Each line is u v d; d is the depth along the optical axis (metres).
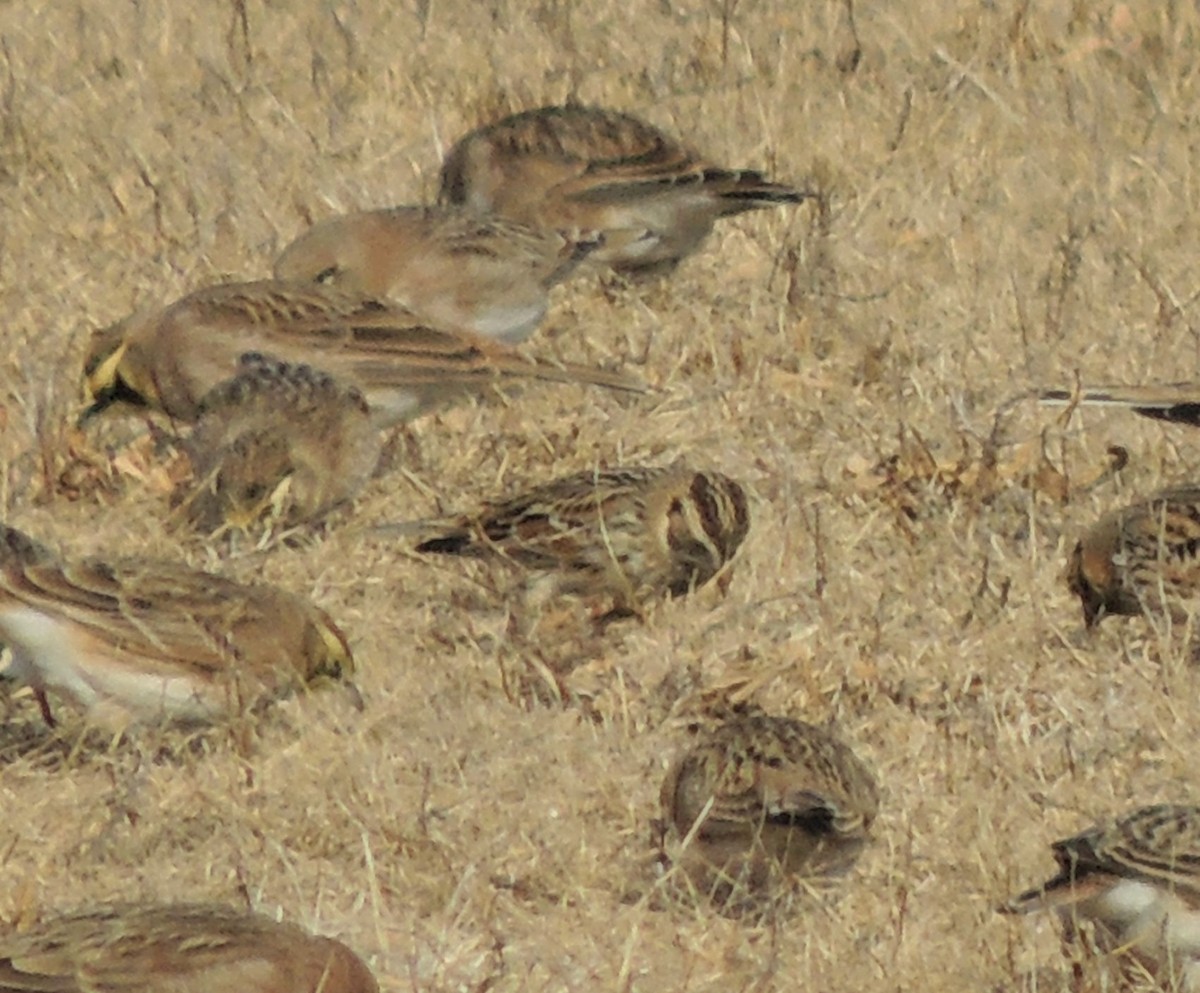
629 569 13.36
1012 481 14.44
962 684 12.73
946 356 15.79
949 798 11.84
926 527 14.01
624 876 11.34
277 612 12.11
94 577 11.88
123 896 11.02
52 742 12.02
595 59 19.86
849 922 11.04
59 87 19.06
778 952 10.80
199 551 13.70
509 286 16.25
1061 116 18.69
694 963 10.64
